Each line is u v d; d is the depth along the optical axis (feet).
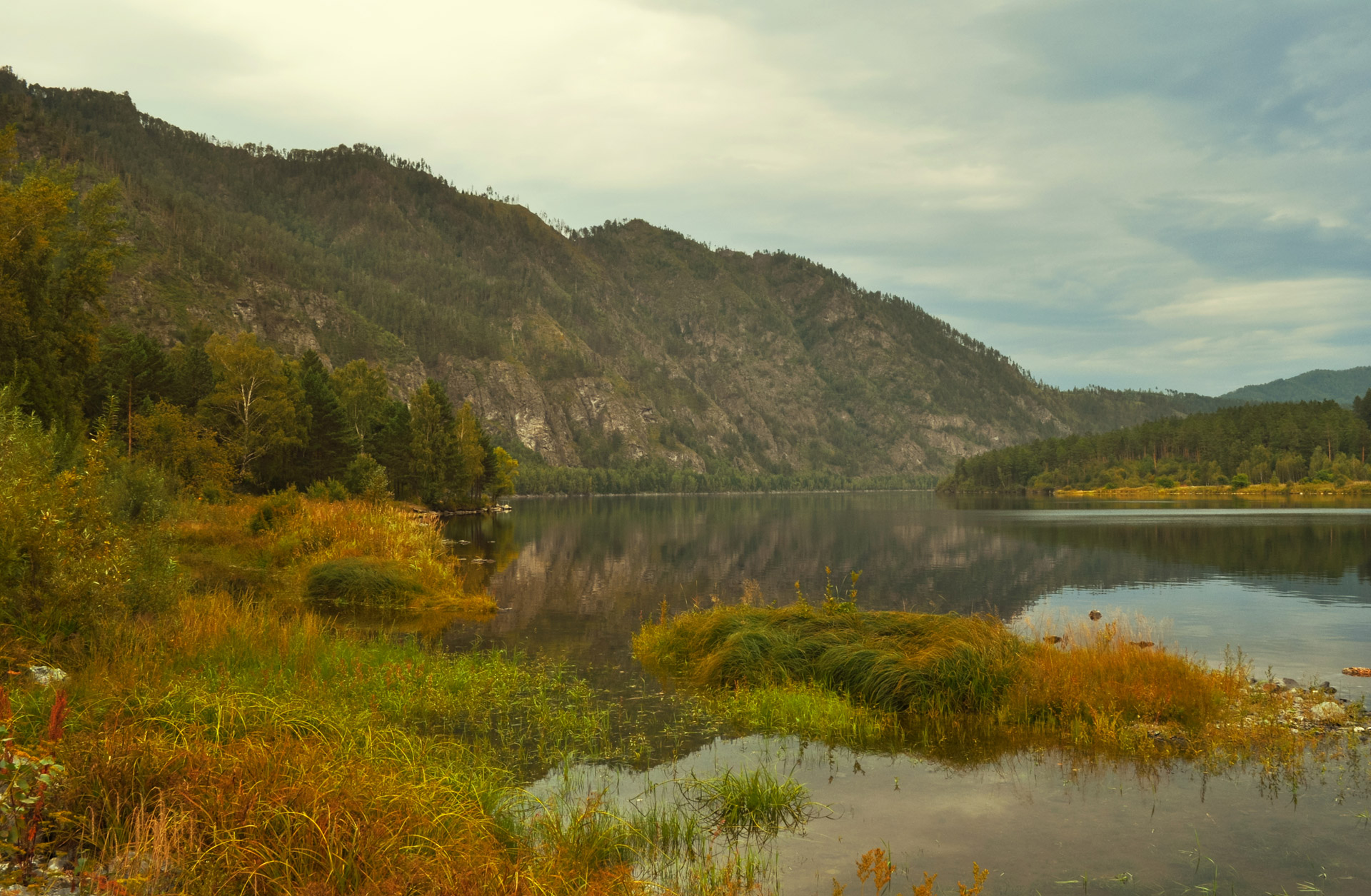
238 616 48.98
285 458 254.06
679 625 59.31
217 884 17.54
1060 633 69.87
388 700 38.40
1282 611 85.61
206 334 349.20
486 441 384.06
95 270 149.59
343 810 20.35
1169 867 24.04
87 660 34.60
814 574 122.72
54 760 20.45
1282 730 38.81
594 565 129.59
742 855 24.63
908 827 27.09
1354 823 27.63
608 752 34.68
